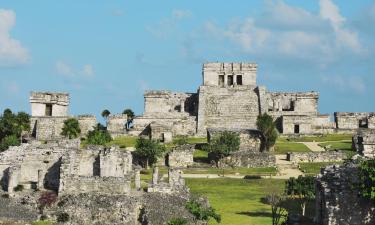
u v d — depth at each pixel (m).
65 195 119.38
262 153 196.38
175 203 119.94
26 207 116.94
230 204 143.25
